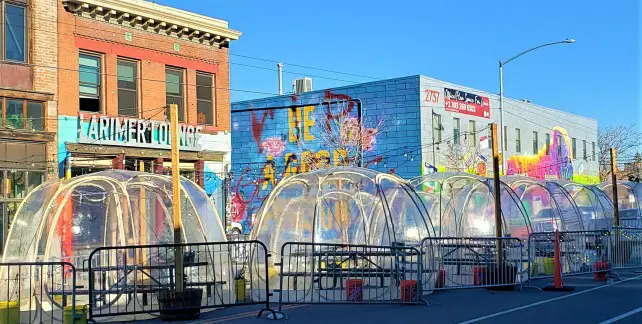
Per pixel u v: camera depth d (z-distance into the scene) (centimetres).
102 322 1228
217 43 3019
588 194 2755
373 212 2148
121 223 1634
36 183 2378
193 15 2891
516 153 4678
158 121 2723
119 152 2580
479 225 2370
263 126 4206
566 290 1647
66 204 1800
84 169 2550
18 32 2386
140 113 2720
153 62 2770
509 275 1666
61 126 2456
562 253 1978
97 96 2609
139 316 1338
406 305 1433
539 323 1184
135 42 2712
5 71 2323
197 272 1500
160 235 1777
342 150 3950
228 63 3083
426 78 3872
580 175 5594
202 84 2984
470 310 1353
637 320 1202
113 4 2589
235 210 4159
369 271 1584
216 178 2966
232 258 1678
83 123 2511
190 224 1667
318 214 2236
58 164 2431
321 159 4028
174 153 1323
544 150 5038
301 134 4103
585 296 1545
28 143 2359
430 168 3844
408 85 3850
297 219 2206
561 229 2297
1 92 2291
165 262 1545
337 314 1327
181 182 1725
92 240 1873
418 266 1454
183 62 2888
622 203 3325
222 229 1698
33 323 1320
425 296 1576
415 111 3828
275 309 1388
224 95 3050
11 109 2336
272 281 1883
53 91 2444
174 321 1265
